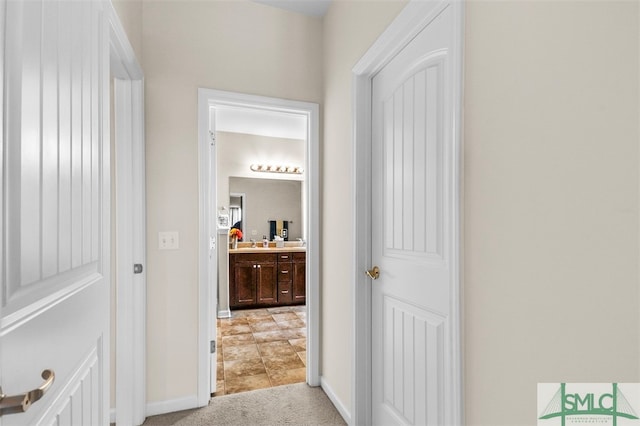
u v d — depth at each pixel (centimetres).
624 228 60
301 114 231
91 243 87
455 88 102
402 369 146
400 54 147
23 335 55
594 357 65
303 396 211
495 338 88
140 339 180
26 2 57
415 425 136
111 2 125
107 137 101
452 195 105
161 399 189
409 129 141
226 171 475
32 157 59
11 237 52
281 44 220
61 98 70
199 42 201
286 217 511
